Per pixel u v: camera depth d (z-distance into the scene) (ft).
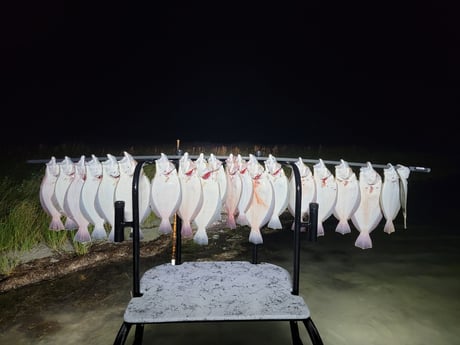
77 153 40.24
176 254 11.23
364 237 10.08
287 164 10.26
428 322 12.62
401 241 20.72
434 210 27.84
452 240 20.94
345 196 9.86
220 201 9.52
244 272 10.21
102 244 19.04
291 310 8.44
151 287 9.38
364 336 11.79
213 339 11.58
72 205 9.58
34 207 20.71
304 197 10.01
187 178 9.40
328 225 23.76
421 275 16.29
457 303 13.91
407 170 10.05
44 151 40.19
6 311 12.79
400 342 11.53
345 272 16.52
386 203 9.91
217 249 19.43
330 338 11.66
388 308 13.48
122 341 7.95
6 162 32.37
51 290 14.37
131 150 43.19
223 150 46.57
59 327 11.88
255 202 9.59
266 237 21.62
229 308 8.45
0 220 19.01
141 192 9.40
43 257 17.30
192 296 8.95
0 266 15.75
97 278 15.47
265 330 12.14
